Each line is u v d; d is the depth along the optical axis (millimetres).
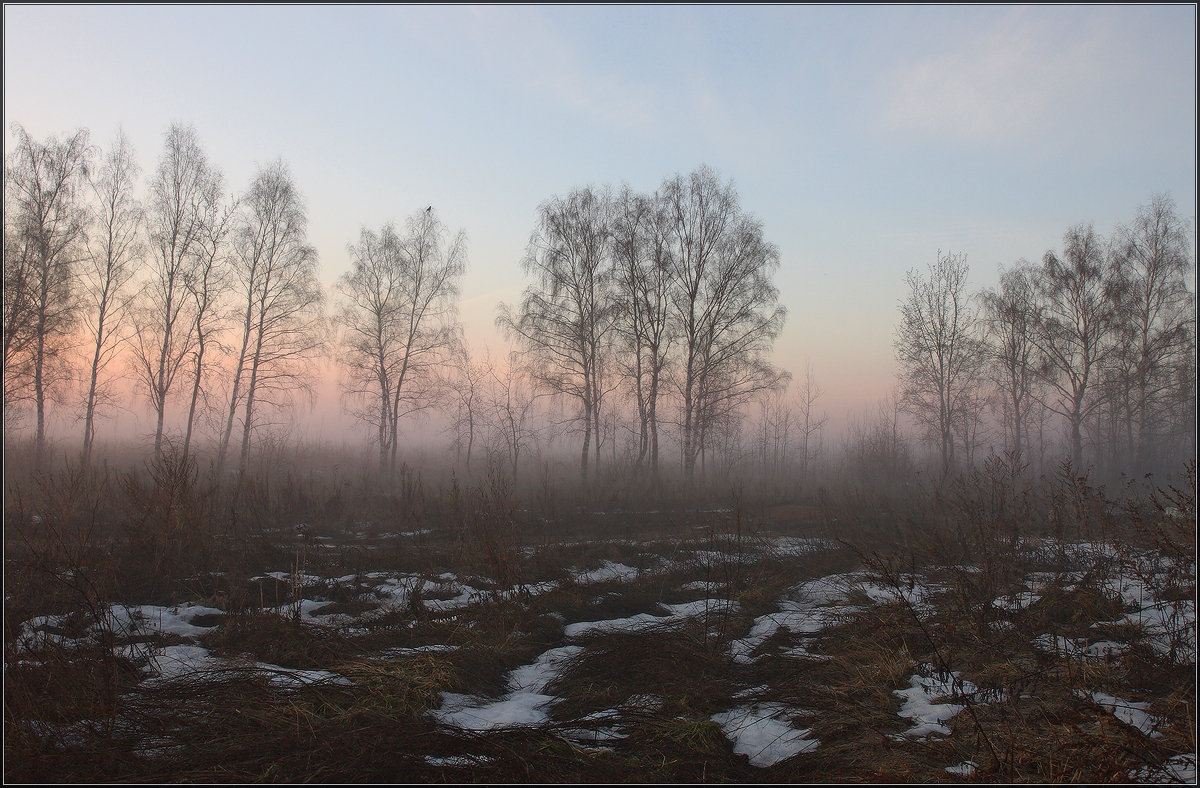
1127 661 5707
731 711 5570
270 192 25922
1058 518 9602
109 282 23312
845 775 4254
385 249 28312
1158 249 29188
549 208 27578
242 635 7008
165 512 9617
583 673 6340
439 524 15398
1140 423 29328
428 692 5633
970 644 6730
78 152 22078
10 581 7238
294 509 15578
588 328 27312
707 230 27609
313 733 4707
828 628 7879
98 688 5086
